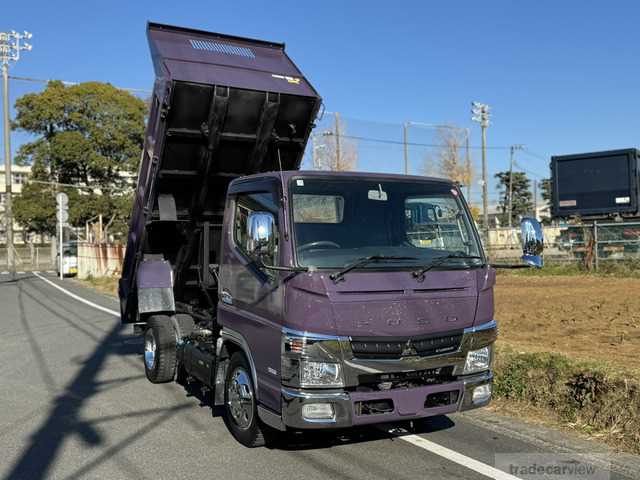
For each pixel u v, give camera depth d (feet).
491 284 17.42
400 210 17.81
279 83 23.99
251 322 17.28
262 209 17.66
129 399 23.97
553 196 74.69
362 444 18.33
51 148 137.80
